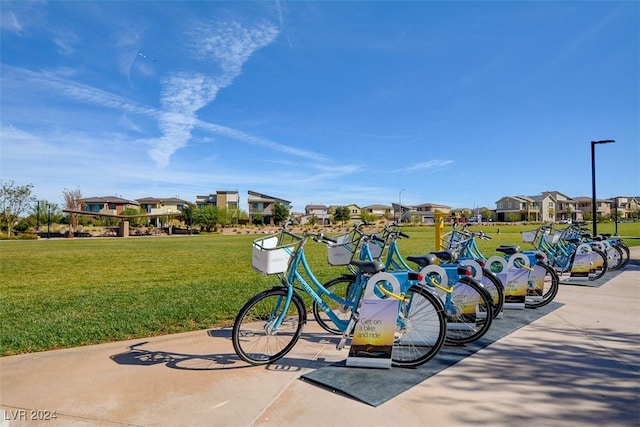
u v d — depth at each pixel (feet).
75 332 13.84
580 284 21.80
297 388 9.37
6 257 46.91
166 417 8.04
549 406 8.27
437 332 10.73
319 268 29.40
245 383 9.69
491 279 14.82
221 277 27.78
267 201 224.33
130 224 164.76
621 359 10.84
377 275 10.73
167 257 45.57
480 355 11.25
